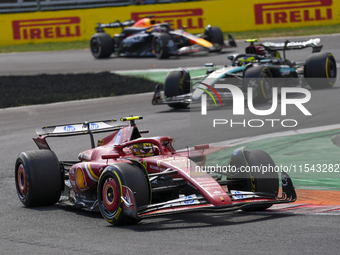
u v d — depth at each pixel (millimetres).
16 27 117250
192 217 20297
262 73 42875
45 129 26734
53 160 24281
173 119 45406
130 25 96500
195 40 85250
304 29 99375
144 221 19906
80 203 22766
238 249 14969
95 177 21703
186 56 89375
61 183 24250
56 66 89750
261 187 20297
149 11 109812
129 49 92562
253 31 103938
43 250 16172
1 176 31141
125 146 22297
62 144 40219
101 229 18812
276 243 15422
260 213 20531
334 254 14070
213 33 87125
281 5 101688
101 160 22688
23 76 80500
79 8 117438
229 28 105750
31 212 22875
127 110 53156
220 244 15625
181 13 108000
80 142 40625
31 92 68562
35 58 100562
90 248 16000
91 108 56500
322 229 16797
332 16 99062
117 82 71688
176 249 15320
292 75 50344
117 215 18719
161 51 86812
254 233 16812
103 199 19734
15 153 37656
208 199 18312
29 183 23438
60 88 70375
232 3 104750
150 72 77250
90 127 27297
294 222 18125
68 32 115438
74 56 100125
